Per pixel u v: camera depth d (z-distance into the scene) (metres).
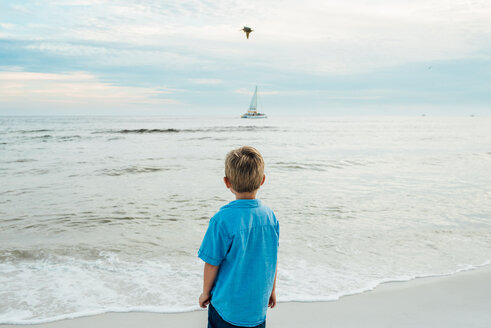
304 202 7.12
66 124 63.47
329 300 3.04
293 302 2.99
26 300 2.98
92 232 5.11
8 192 7.95
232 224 1.38
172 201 7.12
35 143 23.70
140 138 29.84
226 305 1.43
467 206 6.85
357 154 18.14
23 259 4.01
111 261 3.97
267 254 1.47
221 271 1.43
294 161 14.60
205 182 9.43
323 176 10.74
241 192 1.46
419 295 3.15
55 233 5.04
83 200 7.17
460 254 4.30
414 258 4.16
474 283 3.43
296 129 53.22
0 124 60.59
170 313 2.78
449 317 2.73
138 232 5.12
